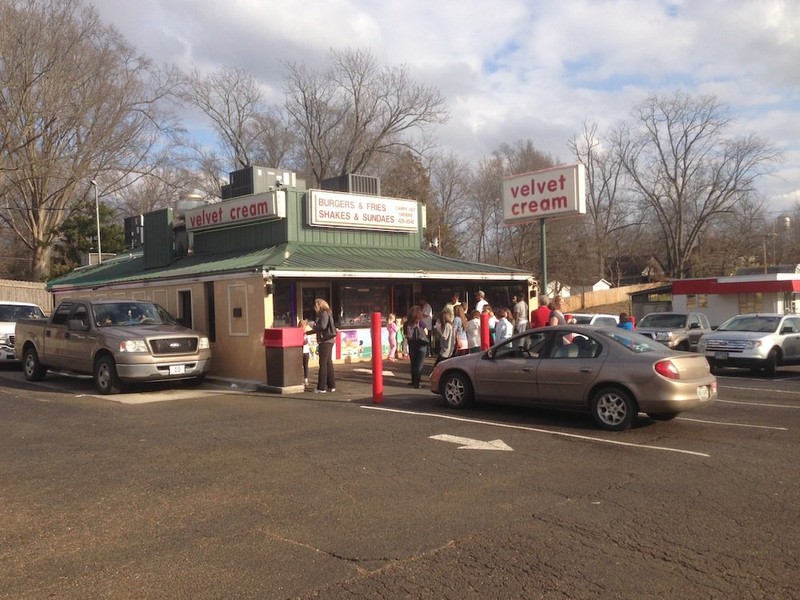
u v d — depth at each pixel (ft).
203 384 47.67
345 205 59.36
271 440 27.94
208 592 13.66
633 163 197.67
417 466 23.53
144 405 37.96
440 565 14.97
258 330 46.75
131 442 27.71
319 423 31.78
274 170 66.08
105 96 117.80
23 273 159.74
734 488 20.72
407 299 65.26
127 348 41.47
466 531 17.08
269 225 58.03
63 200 129.80
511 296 67.62
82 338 44.70
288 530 17.21
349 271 50.21
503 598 13.38
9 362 63.46
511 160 177.27
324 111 161.99
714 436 28.40
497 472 22.71
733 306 115.24
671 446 26.50
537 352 32.42
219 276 49.32
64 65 111.86
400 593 13.61
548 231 159.02
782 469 22.94
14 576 14.46
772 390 45.29
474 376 34.37
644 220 207.72
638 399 28.71
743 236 197.57
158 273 58.23
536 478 21.98
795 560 15.11
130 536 16.84
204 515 18.42
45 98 110.73
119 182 135.13
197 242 64.90
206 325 51.65
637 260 252.83
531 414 33.83
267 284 46.39
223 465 23.79
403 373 52.80
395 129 159.22
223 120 164.04
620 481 21.57
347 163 158.51
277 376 42.91
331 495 20.18
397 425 31.09
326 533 16.98
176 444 27.27
